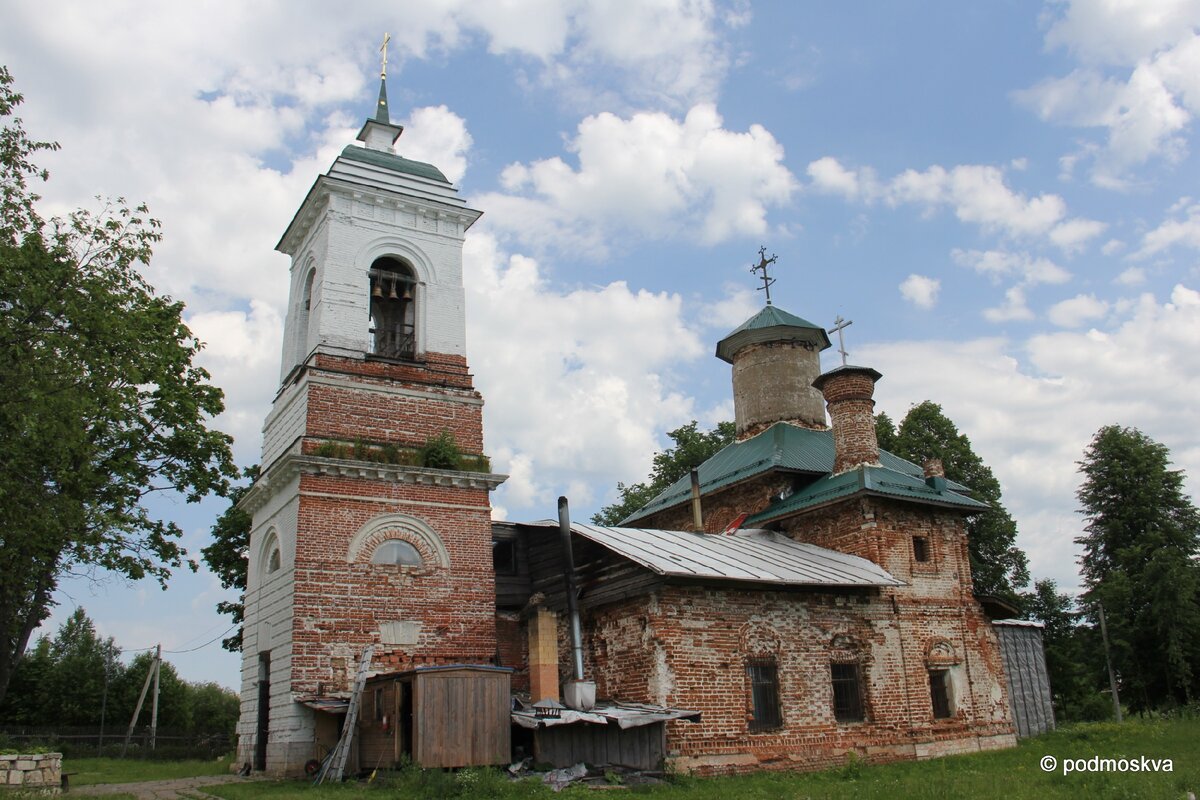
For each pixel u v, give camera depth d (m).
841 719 22.36
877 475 25.80
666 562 20.70
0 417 16.89
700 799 15.43
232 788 17.89
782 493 27.78
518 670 23.69
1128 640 39.44
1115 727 26.70
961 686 24.83
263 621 22.67
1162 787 14.55
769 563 22.89
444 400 24.17
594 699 19.88
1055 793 14.65
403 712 18.08
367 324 24.11
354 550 21.58
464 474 23.16
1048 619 43.72
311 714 20.02
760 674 21.41
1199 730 26.42
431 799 15.08
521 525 25.09
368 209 25.03
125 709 57.47
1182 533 41.31
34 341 18.14
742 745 20.30
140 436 24.02
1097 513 44.19
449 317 25.20
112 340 19.94
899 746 22.78
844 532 25.52
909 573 24.97
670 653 20.08
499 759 17.75
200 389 26.23
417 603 21.95
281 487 22.69
